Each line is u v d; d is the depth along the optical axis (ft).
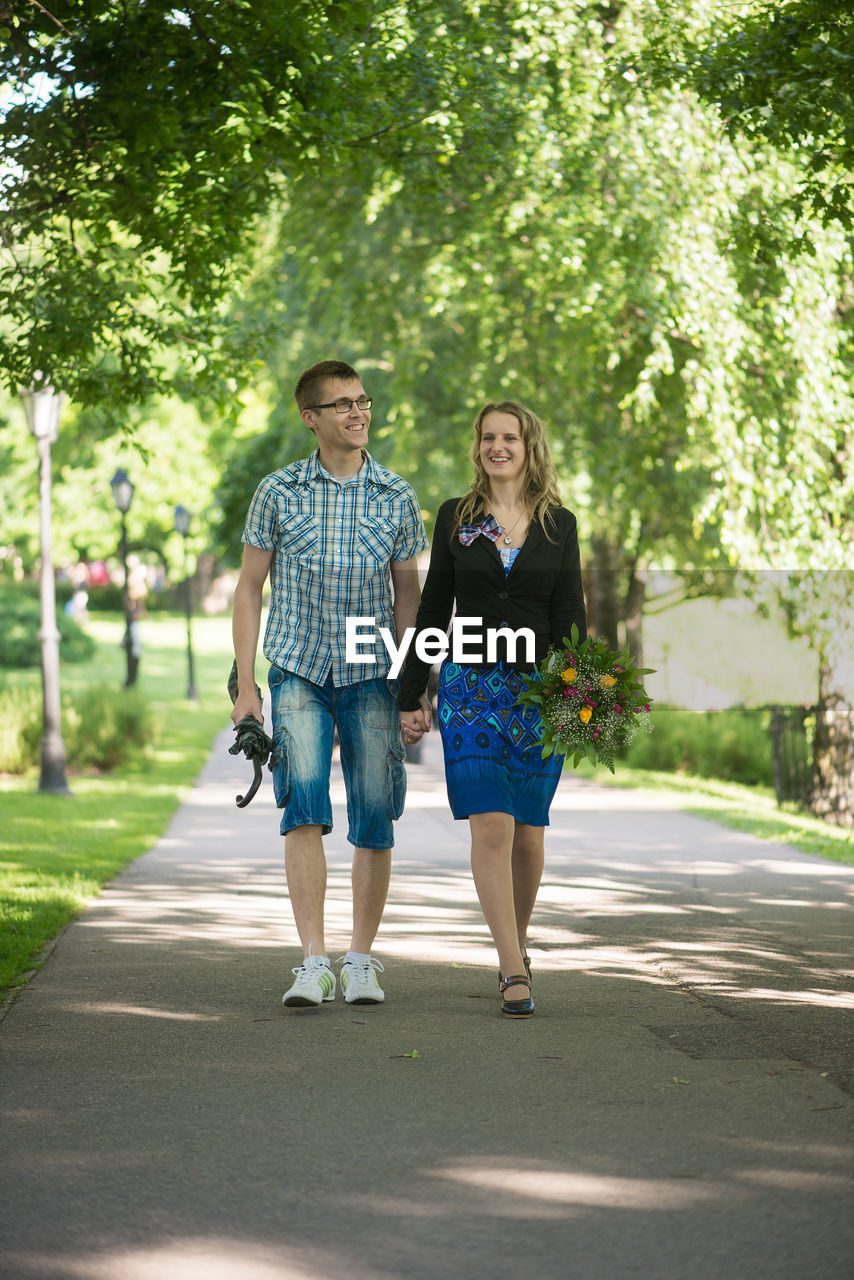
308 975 17.75
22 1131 13.21
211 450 159.53
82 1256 10.44
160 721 66.28
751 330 45.24
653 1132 13.01
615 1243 10.57
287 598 18.26
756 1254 10.35
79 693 65.26
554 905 26.53
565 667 17.52
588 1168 12.11
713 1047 16.05
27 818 42.80
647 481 60.49
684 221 43.39
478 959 21.30
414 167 33.71
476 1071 15.05
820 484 44.65
